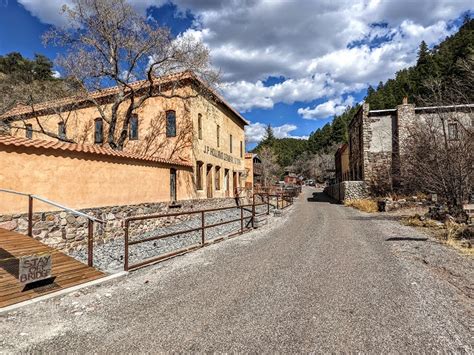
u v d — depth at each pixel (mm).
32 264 4863
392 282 5379
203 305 4516
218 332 3672
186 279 5832
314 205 24969
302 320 3947
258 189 31688
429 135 15492
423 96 20781
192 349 3297
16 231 7895
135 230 12086
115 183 11266
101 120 19219
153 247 9609
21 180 8156
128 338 3570
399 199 18891
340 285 5254
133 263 6977
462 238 9219
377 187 23734
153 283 5652
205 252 8180
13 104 20328
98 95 18703
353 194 24391
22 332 3754
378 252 7680
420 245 8391
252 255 7668
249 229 12148
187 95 17156
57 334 3701
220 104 21938
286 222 14242
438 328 3689
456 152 13094
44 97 20156
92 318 4145
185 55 15945
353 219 14914
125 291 5230
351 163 30812
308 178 94188
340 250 7969
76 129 19781
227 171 23734
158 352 3250
